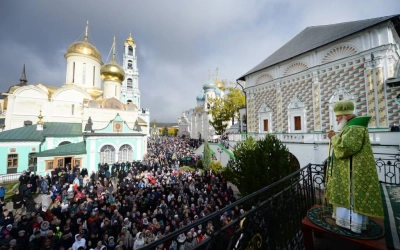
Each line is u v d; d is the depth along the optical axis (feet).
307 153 47.14
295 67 62.44
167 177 54.65
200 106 224.74
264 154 35.42
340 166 8.70
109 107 103.60
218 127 131.64
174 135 330.34
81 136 89.15
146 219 29.40
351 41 48.42
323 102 53.72
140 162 75.56
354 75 47.55
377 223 8.79
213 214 6.57
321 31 64.54
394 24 44.32
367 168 7.89
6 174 68.39
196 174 59.00
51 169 66.95
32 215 28.40
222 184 48.88
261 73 74.18
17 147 73.72
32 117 99.50
